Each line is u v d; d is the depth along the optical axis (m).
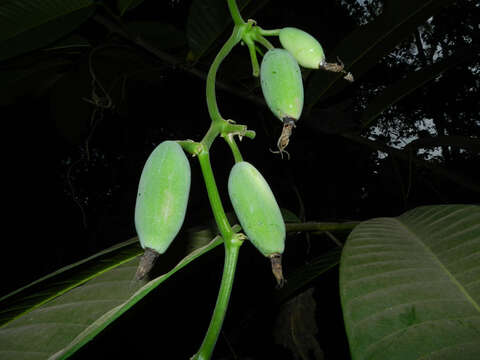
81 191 0.66
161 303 0.45
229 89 0.37
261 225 0.13
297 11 0.42
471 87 0.62
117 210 0.66
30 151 0.63
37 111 0.57
